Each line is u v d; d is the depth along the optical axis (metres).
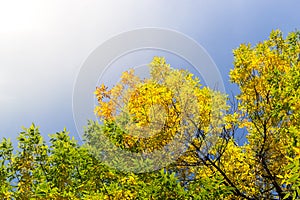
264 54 9.73
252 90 9.27
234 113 9.45
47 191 7.20
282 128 8.91
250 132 9.61
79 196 7.72
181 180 8.26
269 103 9.01
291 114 8.85
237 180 8.87
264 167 8.67
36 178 8.04
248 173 9.04
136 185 7.11
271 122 9.12
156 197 6.59
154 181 6.84
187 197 6.66
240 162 8.97
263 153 8.81
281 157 8.90
